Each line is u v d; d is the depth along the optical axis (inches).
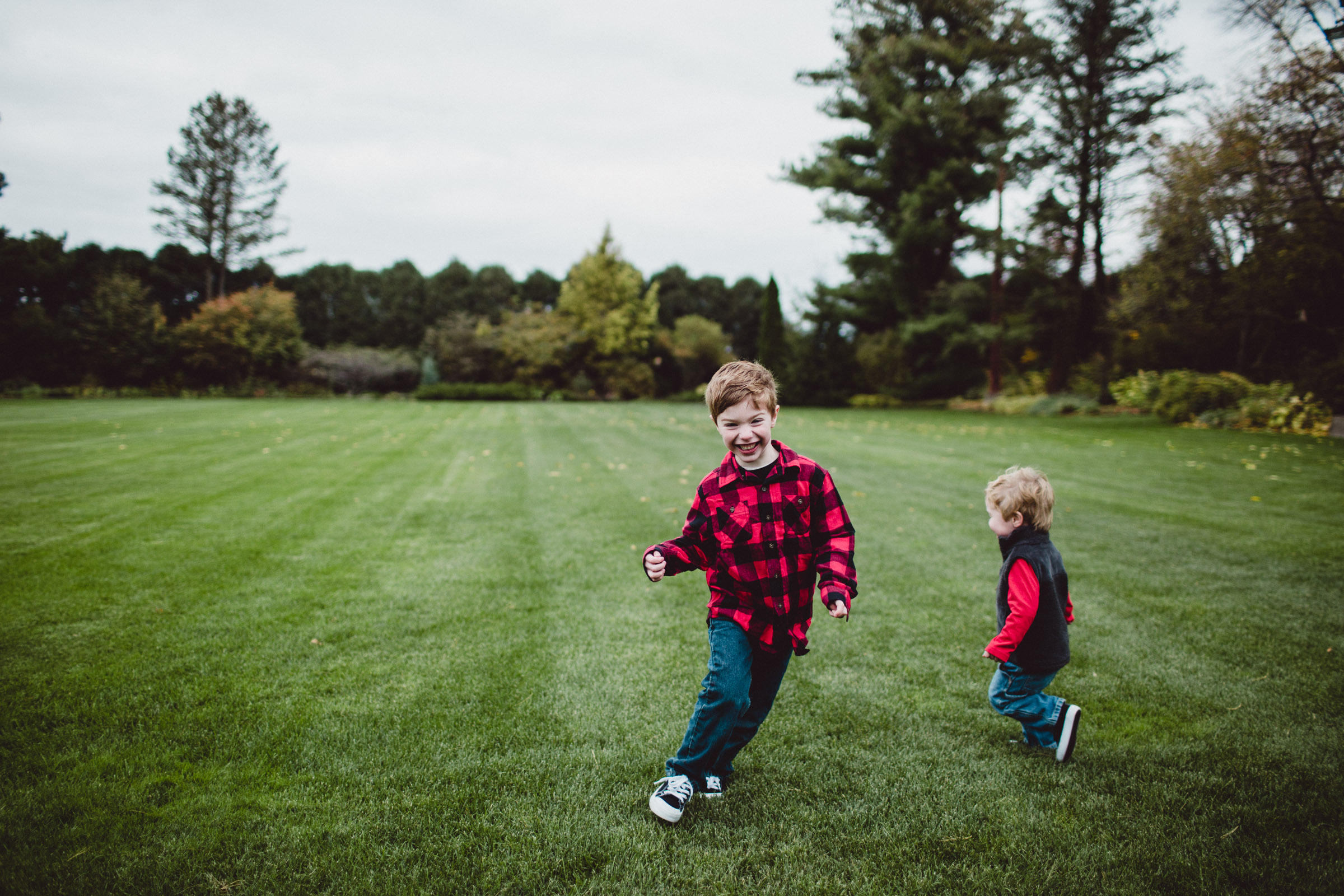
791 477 75.0
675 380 1403.8
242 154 1277.1
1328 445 416.2
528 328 1159.6
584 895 62.6
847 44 894.4
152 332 1066.7
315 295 1450.5
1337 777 81.5
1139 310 649.6
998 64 828.6
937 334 920.3
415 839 69.9
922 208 873.5
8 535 186.1
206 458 335.0
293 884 63.1
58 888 61.7
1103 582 159.2
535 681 107.1
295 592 146.9
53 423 479.5
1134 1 730.2
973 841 70.2
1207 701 101.3
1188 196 536.1
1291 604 144.7
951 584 159.2
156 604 137.6
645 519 223.5
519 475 308.2
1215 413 546.0
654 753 86.9
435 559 174.7
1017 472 85.4
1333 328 566.6
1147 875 65.1
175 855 66.5
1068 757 84.4
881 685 106.8
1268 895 62.3
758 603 75.6
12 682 102.7
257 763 82.7
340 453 366.3
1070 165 799.7
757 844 69.9
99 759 82.7
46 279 1079.6
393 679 106.9
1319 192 471.8
